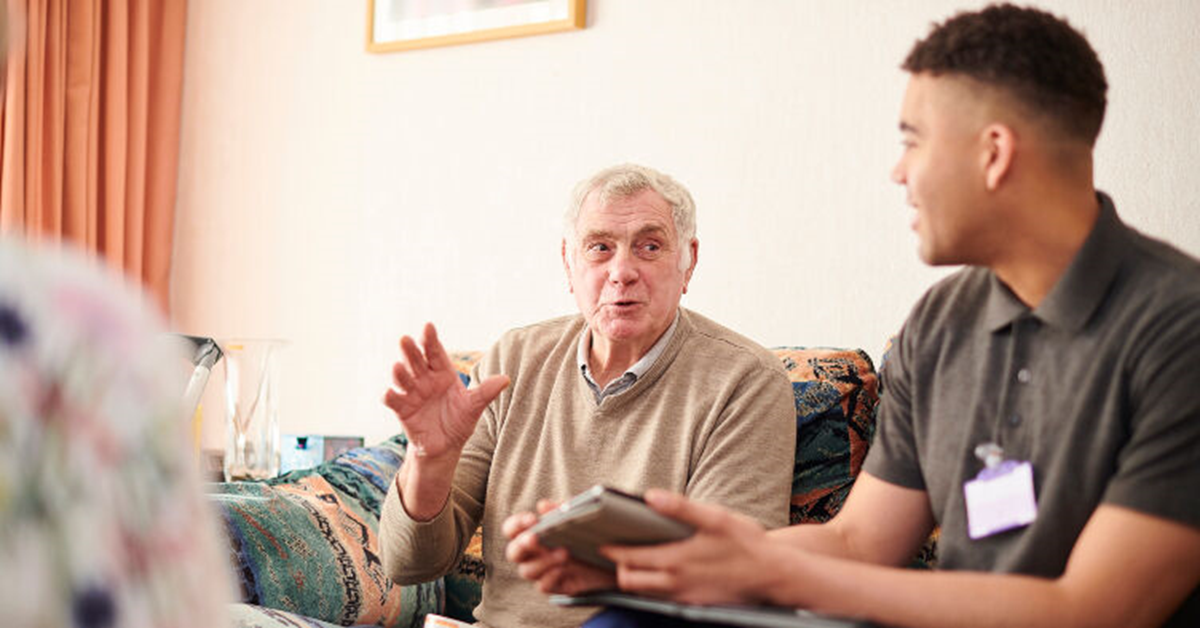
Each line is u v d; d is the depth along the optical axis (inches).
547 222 113.9
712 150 105.7
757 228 103.0
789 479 69.5
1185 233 86.2
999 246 44.9
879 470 52.9
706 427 70.1
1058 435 43.9
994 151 43.1
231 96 135.6
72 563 15.9
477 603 86.6
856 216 98.6
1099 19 89.8
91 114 130.0
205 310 135.2
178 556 17.7
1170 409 39.9
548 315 112.9
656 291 72.4
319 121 129.3
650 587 37.8
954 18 45.6
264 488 79.0
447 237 119.9
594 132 111.9
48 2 127.2
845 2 100.3
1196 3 86.5
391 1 124.0
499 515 73.5
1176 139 86.7
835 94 100.3
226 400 99.7
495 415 77.0
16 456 15.8
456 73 120.6
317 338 127.3
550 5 113.9
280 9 133.0
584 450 73.0
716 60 106.0
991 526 45.1
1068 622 38.1
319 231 128.3
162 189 135.9
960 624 37.7
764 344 101.9
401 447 93.8
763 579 37.4
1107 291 43.5
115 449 17.0
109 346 17.4
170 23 137.4
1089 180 44.6
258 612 62.3
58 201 126.3
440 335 119.3
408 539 67.1
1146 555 38.6
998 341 47.9
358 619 77.6
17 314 16.5
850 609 37.5
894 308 96.3
